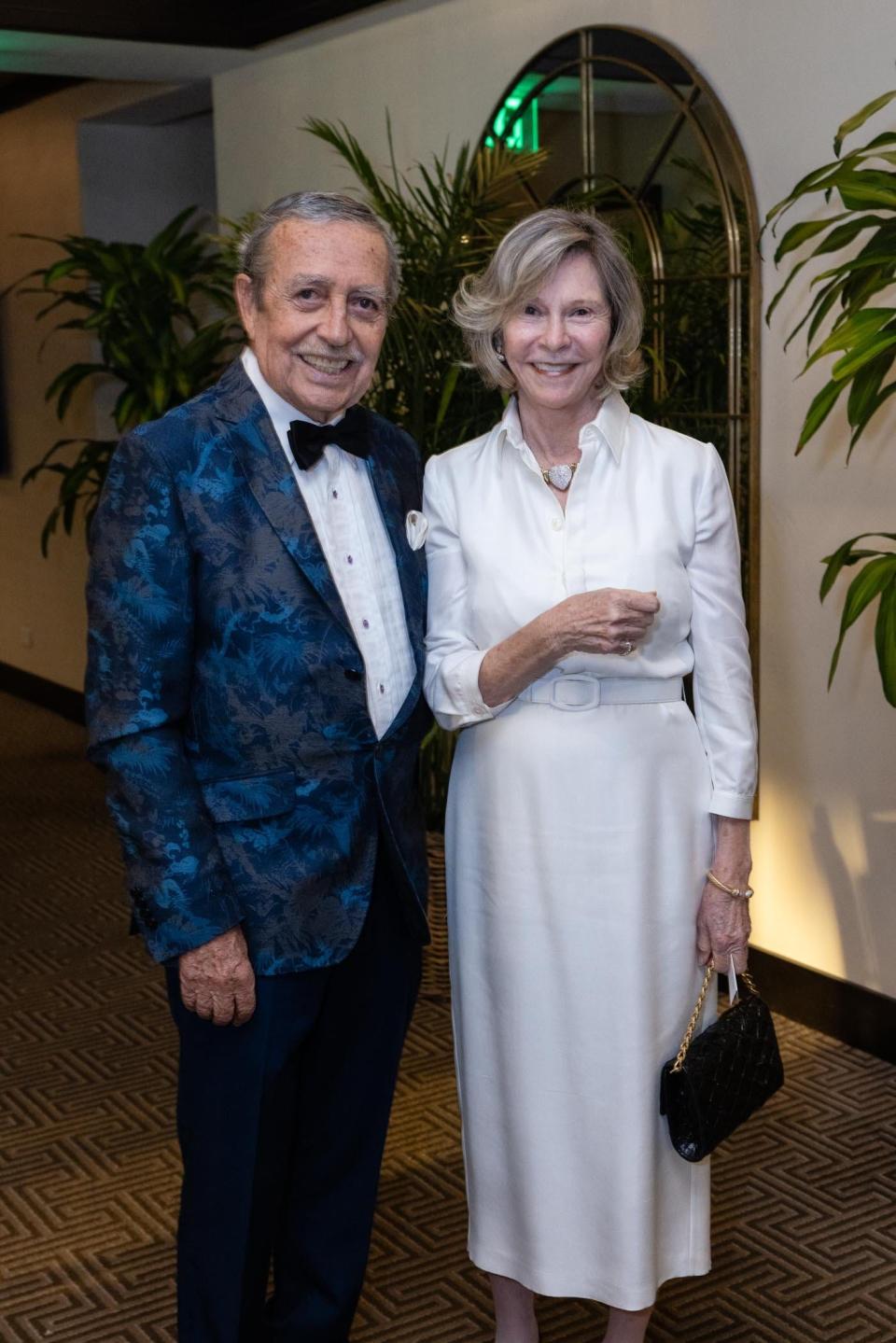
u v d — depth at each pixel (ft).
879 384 7.68
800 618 11.03
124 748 6.08
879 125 9.96
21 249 22.29
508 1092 6.79
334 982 6.81
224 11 15.38
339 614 6.25
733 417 11.28
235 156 17.17
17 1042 11.44
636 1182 6.57
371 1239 8.30
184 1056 6.61
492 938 6.72
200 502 6.10
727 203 11.04
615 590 5.94
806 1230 8.57
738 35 10.86
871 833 10.73
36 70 16.83
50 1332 7.76
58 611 22.72
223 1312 6.59
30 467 22.97
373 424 6.82
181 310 17.53
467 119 13.73
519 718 6.54
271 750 6.27
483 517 6.64
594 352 6.26
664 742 6.52
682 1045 6.57
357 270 6.10
